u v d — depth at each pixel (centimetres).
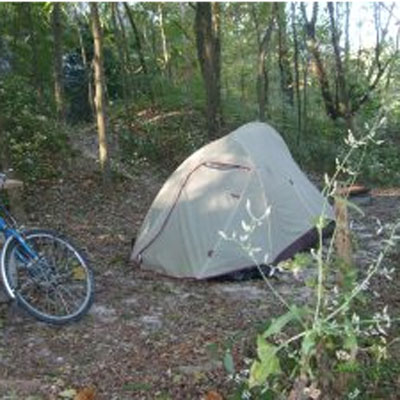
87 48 1908
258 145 747
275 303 596
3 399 405
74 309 556
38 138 1179
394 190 1330
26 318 544
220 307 589
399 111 1647
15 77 1506
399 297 589
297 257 324
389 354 416
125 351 490
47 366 463
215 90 1465
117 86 1895
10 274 524
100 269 696
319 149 1564
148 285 652
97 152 1269
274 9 1642
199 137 1483
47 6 1338
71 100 1872
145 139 1427
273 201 707
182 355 480
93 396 412
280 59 1898
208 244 677
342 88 1659
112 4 1598
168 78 2019
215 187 705
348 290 337
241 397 367
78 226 884
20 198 765
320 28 1938
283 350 365
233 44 2314
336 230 371
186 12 2245
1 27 1631
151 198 1086
